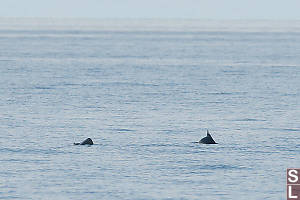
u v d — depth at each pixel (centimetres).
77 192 8131
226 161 9819
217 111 15012
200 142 11244
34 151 10519
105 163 9662
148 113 14675
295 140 11525
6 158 9975
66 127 12800
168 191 8194
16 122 13338
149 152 10488
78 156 10150
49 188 8294
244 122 13512
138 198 7906
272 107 15712
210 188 8331
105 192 8138
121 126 12938
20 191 8156
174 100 16950
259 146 10994
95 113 14625
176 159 9956
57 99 17000
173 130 12525
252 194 8088
